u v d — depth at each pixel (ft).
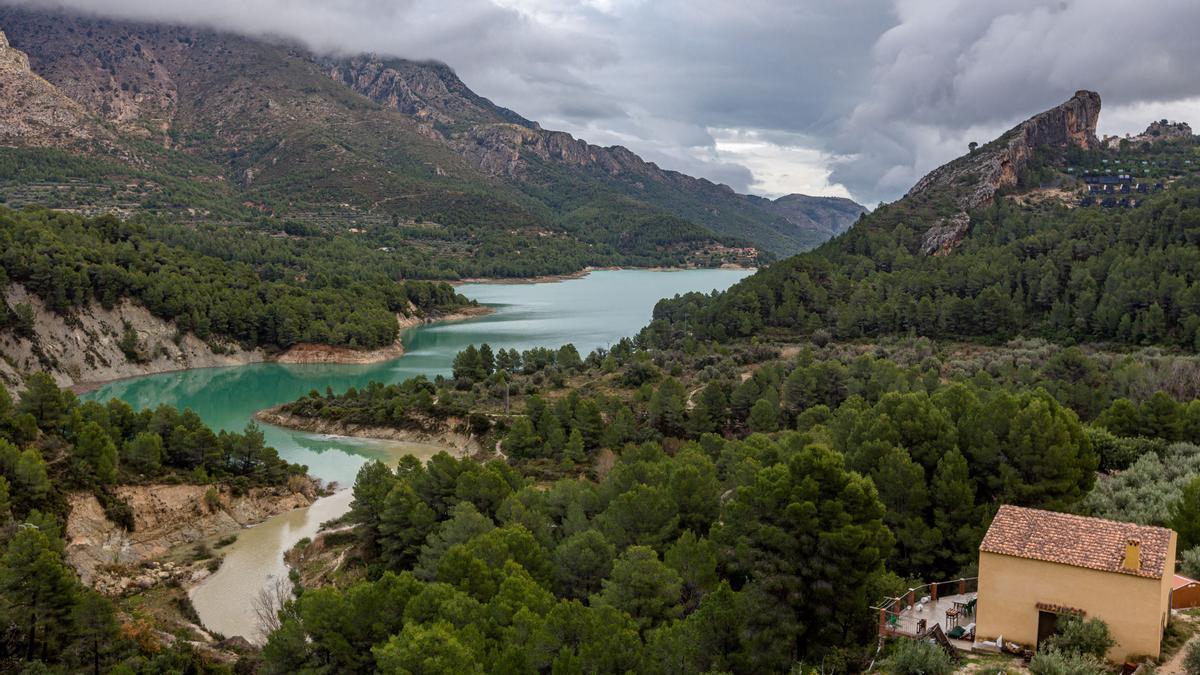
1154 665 124.98
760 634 154.40
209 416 542.16
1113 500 208.13
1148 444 263.70
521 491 263.90
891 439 219.00
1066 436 204.95
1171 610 142.31
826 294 653.71
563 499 257.96
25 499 286.05
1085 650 127.24
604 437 406.41
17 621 208.95
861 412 281.33
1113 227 632.38
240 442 377.71
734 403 431.84
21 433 317.42
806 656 158.71
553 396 521.24
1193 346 459.32
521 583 174.29
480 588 183.11
